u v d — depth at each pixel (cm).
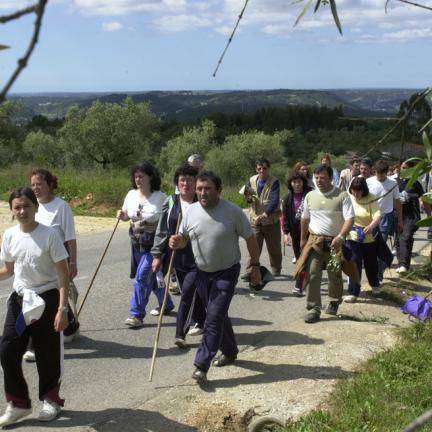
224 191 2398
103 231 1434
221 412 449
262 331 651
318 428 397
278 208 905
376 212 757
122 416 449
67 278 442
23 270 439
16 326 433
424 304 611
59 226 561
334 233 666
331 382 488
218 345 500
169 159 5181
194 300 591
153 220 657
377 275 774
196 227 516
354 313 700
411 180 155
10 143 4403
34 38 74
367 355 545
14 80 73
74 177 2066
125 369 544
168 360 567
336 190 670
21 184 2062
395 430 382
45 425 437
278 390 477
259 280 542
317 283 663
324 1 132
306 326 641
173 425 437
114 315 715
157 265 632
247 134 4906
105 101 5147
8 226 1458
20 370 437
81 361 564
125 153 5122
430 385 454
